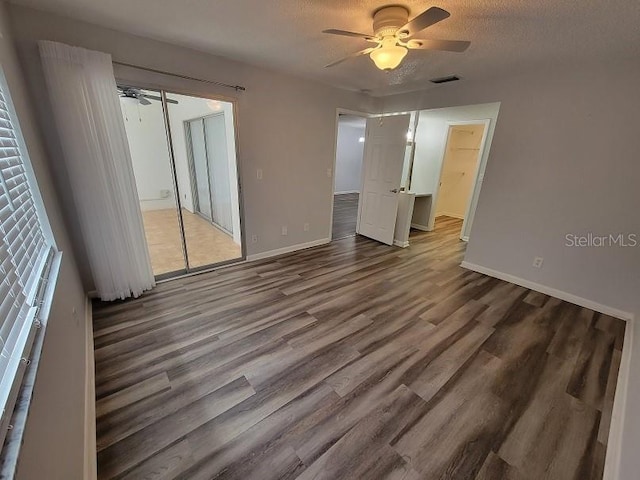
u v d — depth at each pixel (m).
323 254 4.07
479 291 3.06
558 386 1.80
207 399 1.63
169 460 1.31
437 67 2.86
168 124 2.83
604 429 1.52
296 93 3.52
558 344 2.21
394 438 1.45
